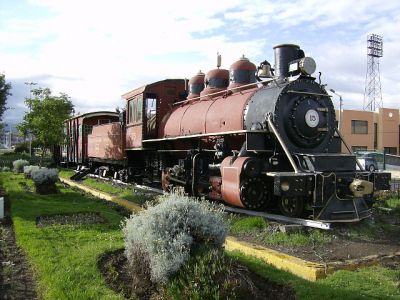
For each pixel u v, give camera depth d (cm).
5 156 4094
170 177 1284
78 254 645
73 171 2534
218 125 1095
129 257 554
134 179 1723
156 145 1480
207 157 1162
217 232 548
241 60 1167
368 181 831
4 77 3022
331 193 827
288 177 802
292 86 949
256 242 741
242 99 1052
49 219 968
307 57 966
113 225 892
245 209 1001
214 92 1244
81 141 2556
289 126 932
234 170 933
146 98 1476
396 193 1337
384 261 648
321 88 1000
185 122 1260
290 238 736
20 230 821
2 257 679
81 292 495
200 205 566
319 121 962
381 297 489
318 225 775
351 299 477
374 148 4356
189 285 452
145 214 555
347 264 607
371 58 5341
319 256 657
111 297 479
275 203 987
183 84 1526
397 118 4438
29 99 2262
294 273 599
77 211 1052
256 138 937
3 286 553
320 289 502
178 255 487
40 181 1402
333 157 877
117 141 1816
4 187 1578
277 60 1034
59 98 2320
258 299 473
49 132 2258
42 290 532
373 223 882
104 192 1494
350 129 4131
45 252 663
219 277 467
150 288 510
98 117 2562
